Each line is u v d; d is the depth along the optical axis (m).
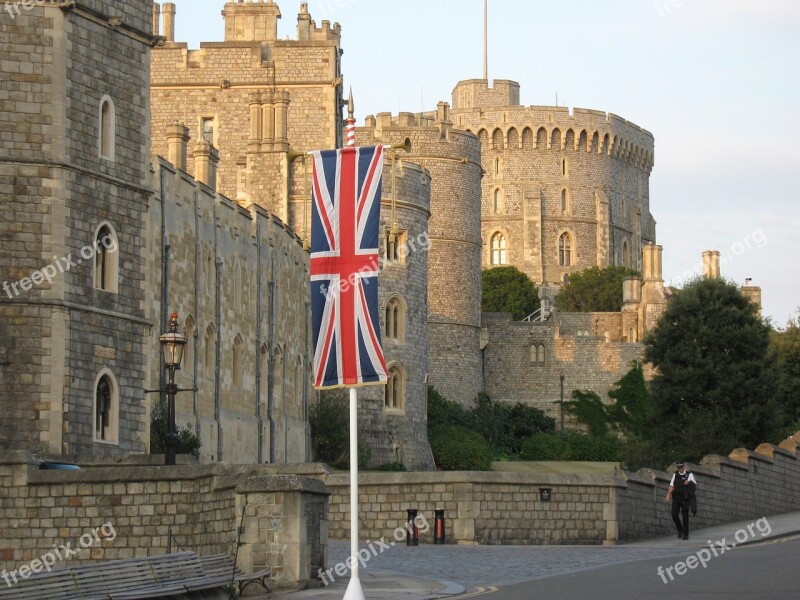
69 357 56.94
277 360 96.12
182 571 38.72
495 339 162.75
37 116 57.09
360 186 38.72
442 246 143.62
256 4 124.06
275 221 96.25
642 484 59.62
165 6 125.50
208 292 82.06
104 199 59.09
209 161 93.56
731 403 92.94
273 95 112.62
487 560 47.94
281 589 40.09
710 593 35.22
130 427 59.84
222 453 82.75
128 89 60.53
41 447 55.94
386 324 115.00
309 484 41.16
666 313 95.50
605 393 161.38
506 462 138.62
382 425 112.88
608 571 42.62
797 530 57.00
